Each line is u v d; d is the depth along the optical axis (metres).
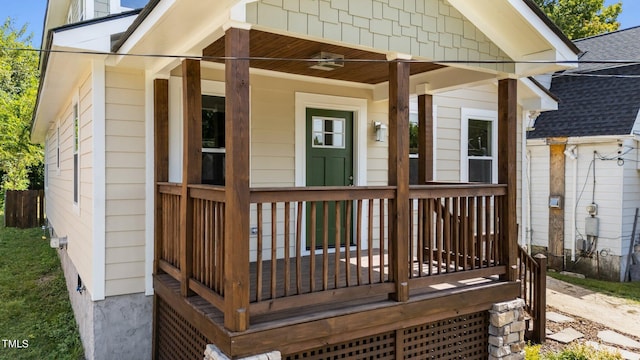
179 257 3.91
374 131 6.07
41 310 6.41
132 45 3.65
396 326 3.51
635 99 9.30
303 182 5.52
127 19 4.16
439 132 6.61
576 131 9.52
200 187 3.33
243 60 2.83
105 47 4.07
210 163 4.98
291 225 5.51
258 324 2.92
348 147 5.97
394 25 3.55
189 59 3.68
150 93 4.46
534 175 10.48
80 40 3.96
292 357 3.08
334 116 5.85
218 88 4.97
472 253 4.08
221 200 3.00
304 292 3.16
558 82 11.18
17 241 11.38
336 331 3.18
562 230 9.95
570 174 9.86
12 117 16.73
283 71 5.17
